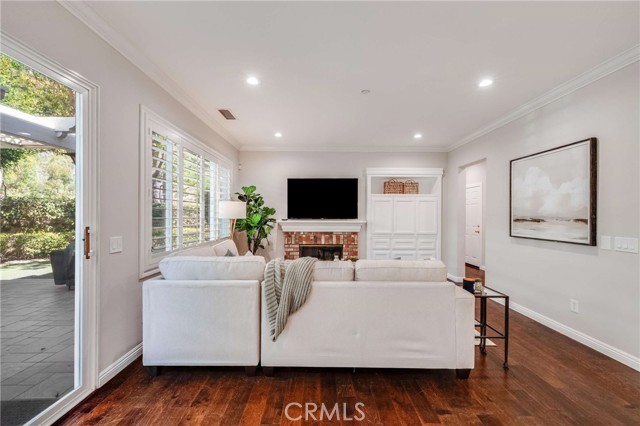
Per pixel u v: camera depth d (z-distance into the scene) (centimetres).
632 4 173
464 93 304
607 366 228
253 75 268
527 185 334
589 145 257
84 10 179
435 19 189
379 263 217
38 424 155
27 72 159
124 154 223
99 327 196
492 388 200
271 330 205
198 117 362
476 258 668
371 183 584
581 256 269
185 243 329
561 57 233
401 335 207
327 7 179
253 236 525
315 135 476
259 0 173
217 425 164
